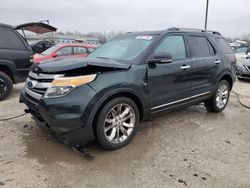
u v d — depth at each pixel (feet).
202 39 15.81
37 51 49.26
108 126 10.94
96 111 10.05
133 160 10.41
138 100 11.81
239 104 19.88
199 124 14.89
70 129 9.79
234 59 18.24
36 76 10.77
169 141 12.36
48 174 9.26
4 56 19.33
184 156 10.84
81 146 10.62
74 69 9.76
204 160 10.52
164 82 12.69
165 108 13.21
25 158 10.37
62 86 9.68
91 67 10.11
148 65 11.96
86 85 9.89
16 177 9.02
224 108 17.90
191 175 9.37
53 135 12.65
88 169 9.65
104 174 9.35
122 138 11.48
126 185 8.72
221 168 9.90
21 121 14.69
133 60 11.90
